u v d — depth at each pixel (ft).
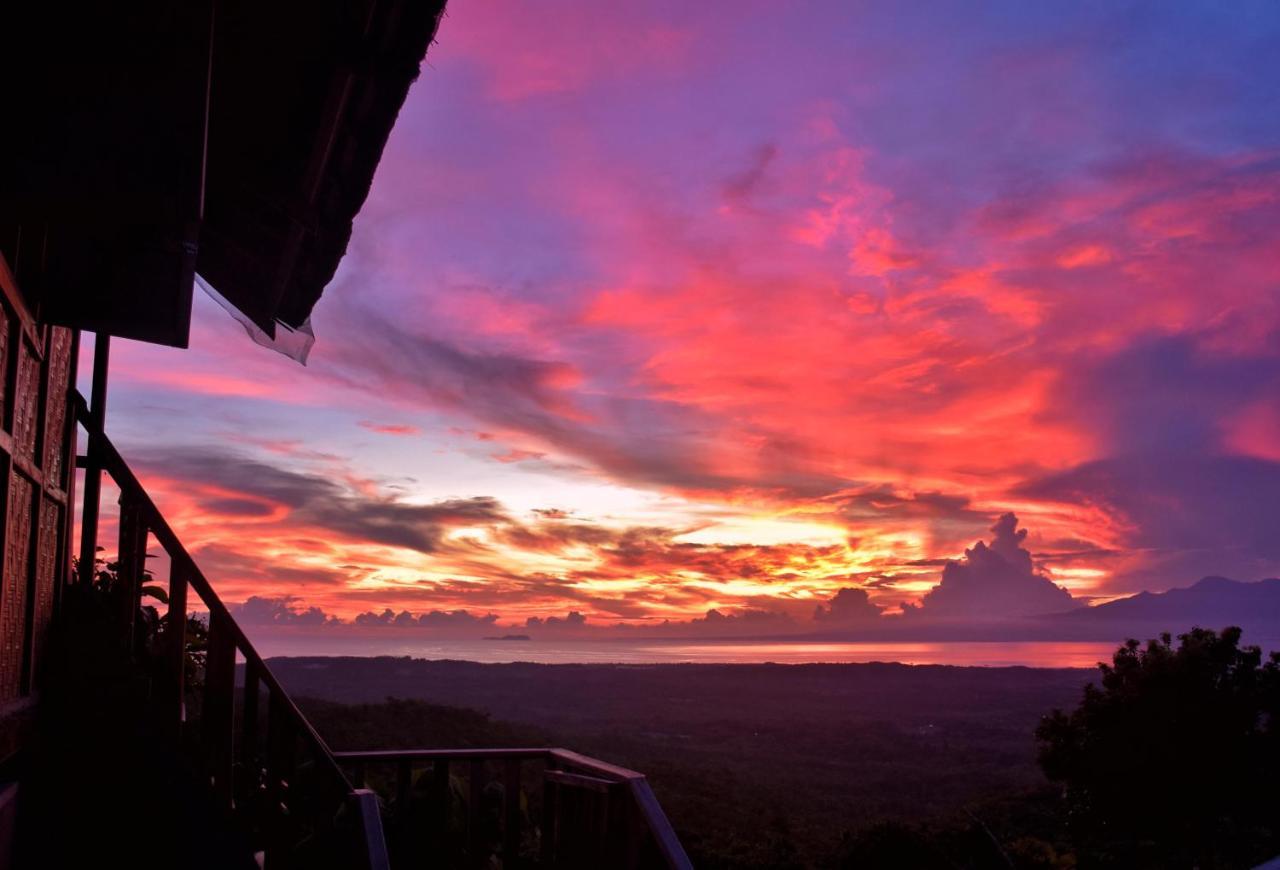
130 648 13.92
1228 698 58.59
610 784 12.89
